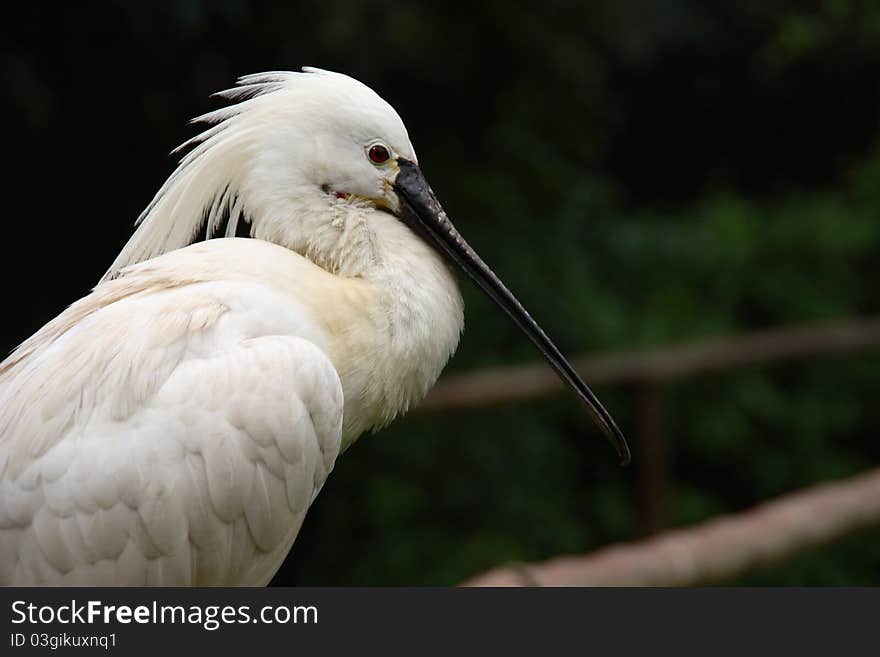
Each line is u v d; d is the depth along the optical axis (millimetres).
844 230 16969
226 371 4547
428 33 13969
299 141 5129
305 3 11906
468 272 5336
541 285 13914
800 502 7777
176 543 4480
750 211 18109
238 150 5117
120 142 11594
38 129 10531
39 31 10820
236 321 4668
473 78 14523
